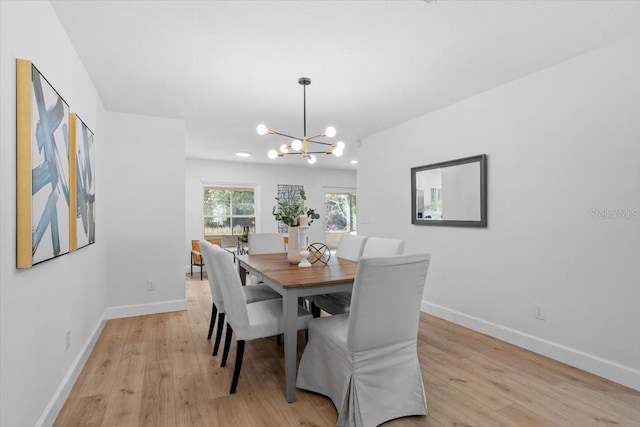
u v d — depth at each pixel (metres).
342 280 2.17
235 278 2.07
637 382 2.15
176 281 3.96
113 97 3.25
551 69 2.63
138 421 1.83
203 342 2.98
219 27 2.07
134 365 2.51
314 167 8.00
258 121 4.08
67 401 2.02
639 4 1.86
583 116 2.44
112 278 3.66
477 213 3.20
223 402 2.02
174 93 3.16
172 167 3.93
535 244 2.75
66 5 1.83
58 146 1.85
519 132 2.86
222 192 7.22
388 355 1.83
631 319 2.20
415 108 3.62
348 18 1.99
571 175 2.51
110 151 3.64
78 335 2.39
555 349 2.60
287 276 2.29
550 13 1.94
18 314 1.41
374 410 1.75
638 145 2.17
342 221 8.73
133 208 3.75
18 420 1.41
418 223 3.89
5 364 1.30
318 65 2.60
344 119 4.01
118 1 1.81
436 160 3.68
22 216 1.42
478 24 2.05
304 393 2.13
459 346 2.87
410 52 2.39
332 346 1.94
